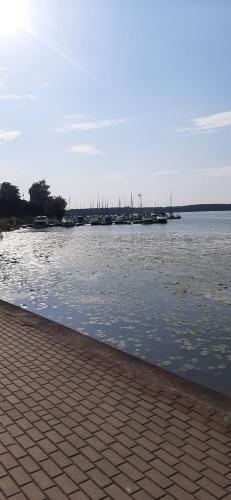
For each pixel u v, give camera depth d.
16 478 3.46
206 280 17.73
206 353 8.58
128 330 10.40
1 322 9.16
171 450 3.83
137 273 20.28
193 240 44.34
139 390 5.27
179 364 7.95
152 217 110.88
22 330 8.45
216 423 4.35
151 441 4.00
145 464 3.62
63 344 7.41
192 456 3.73
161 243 40.75
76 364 6.31
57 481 3.40
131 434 4.14
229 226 82.50
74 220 111.50
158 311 12.38
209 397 5.03
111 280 18.31
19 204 107.12
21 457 3.77
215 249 32.94
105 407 4.77
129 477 3.44
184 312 12.20
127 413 4.61
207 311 12.25
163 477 3.43
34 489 3.31
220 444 3.93
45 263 25.70
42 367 6.19
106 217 104.56
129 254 30.23
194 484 3.34
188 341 9.42
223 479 3.39
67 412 4.66
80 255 30.48
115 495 3.22
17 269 22.89
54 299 14.42
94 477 3.45
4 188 108.00
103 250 34.31
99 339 9.64
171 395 5.10
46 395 5.14
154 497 3.19
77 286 16.97
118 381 5.59
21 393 5.22
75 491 3.27
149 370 6.02
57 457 3.75
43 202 119.19
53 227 95.62
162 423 4.36
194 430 4.20
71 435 4.14
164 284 16.98
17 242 47.38
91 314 12.16
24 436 4.14
